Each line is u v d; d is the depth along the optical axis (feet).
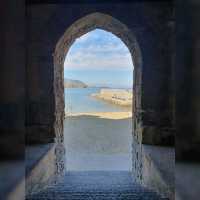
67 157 32.78
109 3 18.47
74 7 18.58
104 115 72.43
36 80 19.07
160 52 18.72
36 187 13.39
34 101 19.16
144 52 18.76
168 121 18.93
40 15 18.65
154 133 18.98
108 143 40.81
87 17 18.90
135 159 21.36
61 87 22.25
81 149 37.27
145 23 18.60
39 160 14.19
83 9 18.58
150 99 19.02
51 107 19.25
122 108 87.97
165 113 18.94
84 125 57.21
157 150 17.28
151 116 19.07
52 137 19.27
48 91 19.17
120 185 16.70
